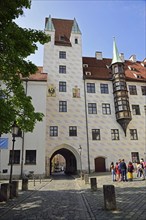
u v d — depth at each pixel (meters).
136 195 10.80
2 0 8.69
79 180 22.44
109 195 7.89
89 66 39.78
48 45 36.38
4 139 27.08
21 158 27.31
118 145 32.66
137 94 36.44
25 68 10.27
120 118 33.19
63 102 33.25
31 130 12.69
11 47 8.73
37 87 30.91
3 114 8.95
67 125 32.03
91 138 32.16
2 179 26.06
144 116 35.22
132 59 45.38
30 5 9.76
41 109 29.83
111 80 36.31
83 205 9.03
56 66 35.28
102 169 31.44
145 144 33.66
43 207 8.83
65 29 41.81
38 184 19.52
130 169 19.02
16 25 9.82
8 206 9.05
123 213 7.14
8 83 11.41
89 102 34.09
